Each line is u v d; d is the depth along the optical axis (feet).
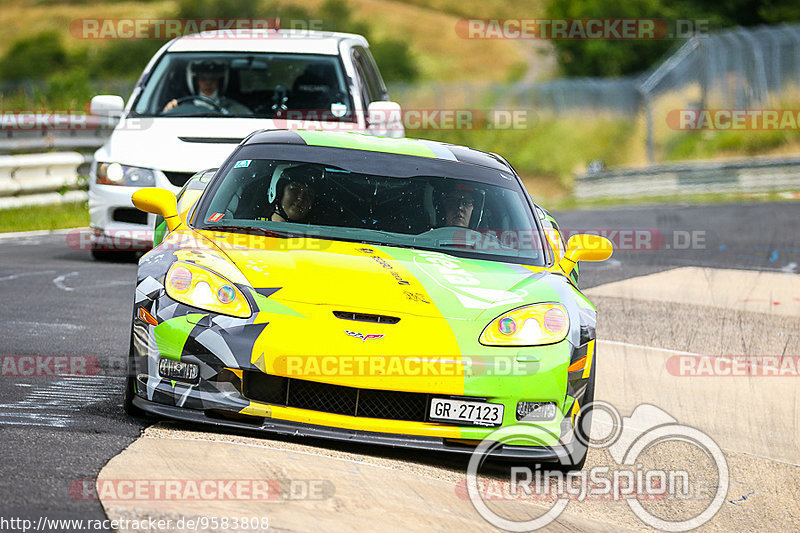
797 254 145.28
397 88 492.95
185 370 48.26
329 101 104.78
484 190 62.13
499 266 55.77
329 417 47.73
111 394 55.31
